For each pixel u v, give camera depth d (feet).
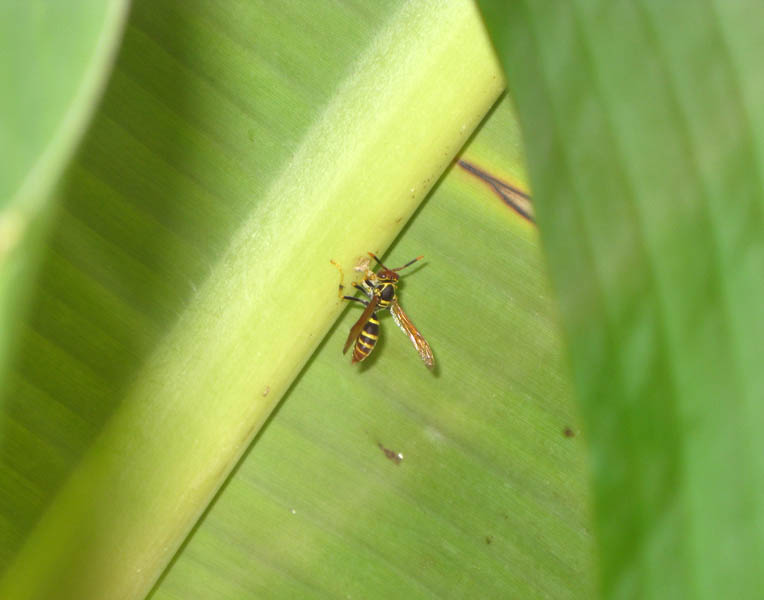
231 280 0.75
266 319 0.75
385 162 0.74
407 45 0.75
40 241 0.38
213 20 0.75
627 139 0.38
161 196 0.75
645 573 0.36
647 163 0.38
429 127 0.74
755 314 0.36
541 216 0.37
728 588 0.36
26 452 0.75
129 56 0.75
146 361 0.75
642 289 0.37
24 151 0.34
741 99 0.37
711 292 0.37
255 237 0.75
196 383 0.75
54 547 0.74
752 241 0.37
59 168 0.34
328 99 0.75
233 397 0.75
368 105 0.75
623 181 0.38
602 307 0.37
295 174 0.75
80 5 0.34
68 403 0.75
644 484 0.36
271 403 0.75
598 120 0.38
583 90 0.38
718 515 0.36
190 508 0.75
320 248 0.75
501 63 0.37
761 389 0.36
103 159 0.75
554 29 0.38
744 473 0.36
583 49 0.38
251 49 0.75
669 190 0.38
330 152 0.75
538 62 0.38
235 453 0.75
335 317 0.76
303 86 0.75
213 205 0.76
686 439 0.36
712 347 0.37
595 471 0.36
